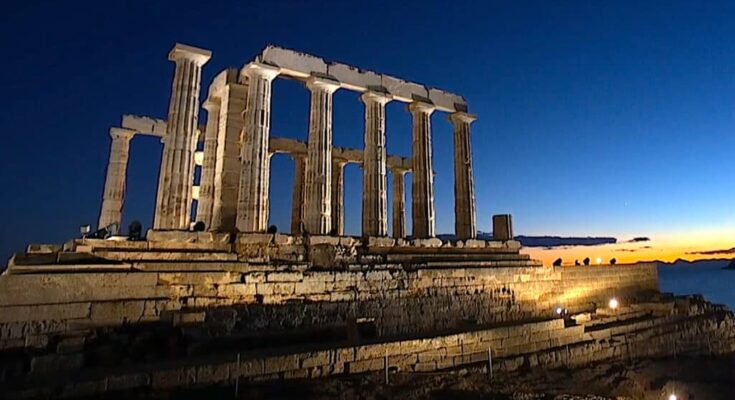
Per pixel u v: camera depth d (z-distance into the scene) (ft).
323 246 62.44
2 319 35.27
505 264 77.66
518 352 53.16
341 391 34.37
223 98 74.95
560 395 39.34
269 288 51.01
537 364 51.24
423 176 84.99
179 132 62.23
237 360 34.22
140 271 44.06
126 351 36.52
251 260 53.93
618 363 58.49
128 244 49.11
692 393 52.80
